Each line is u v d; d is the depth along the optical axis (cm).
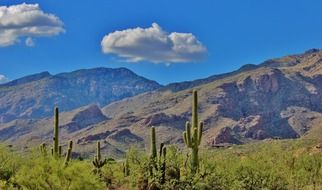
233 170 6894
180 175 5231
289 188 8012
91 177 4138
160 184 5141
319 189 8250
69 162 4356
